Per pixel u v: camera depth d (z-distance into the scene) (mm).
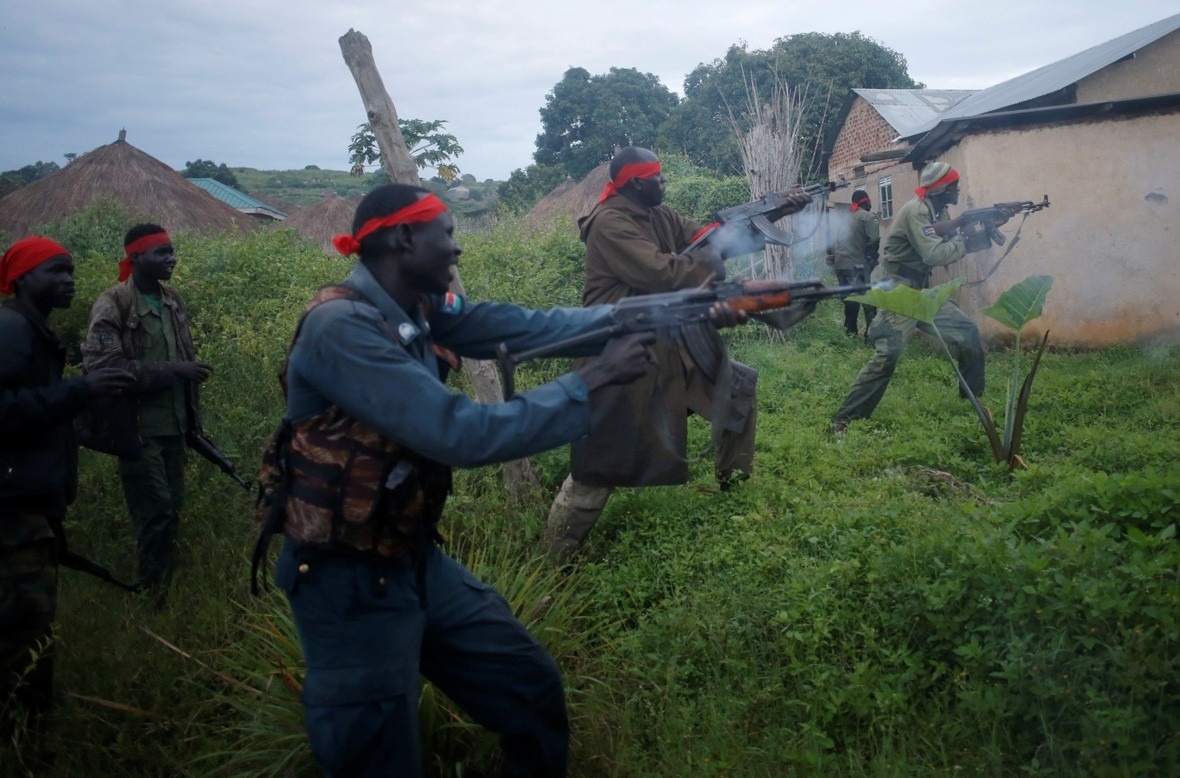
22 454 3268
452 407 2213
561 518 4441
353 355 2227
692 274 4164
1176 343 9375
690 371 4297
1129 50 11773
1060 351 9648
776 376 8070
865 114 22266
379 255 2436
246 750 3059
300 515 2348
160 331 4586
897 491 4820
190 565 4828
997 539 3373
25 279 3523
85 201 20328
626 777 3014
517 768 2820
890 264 7227
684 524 4633
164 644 3688
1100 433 5652
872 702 3064
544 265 9070
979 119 9695
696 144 30703
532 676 2715
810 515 4477
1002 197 9711
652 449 4227
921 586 3342
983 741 2918
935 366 8172
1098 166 9469
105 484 5695
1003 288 9766
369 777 2398
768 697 3236
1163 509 3588
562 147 42750
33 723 3367
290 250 11031
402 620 2432
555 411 2275
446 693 2783
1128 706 2721
